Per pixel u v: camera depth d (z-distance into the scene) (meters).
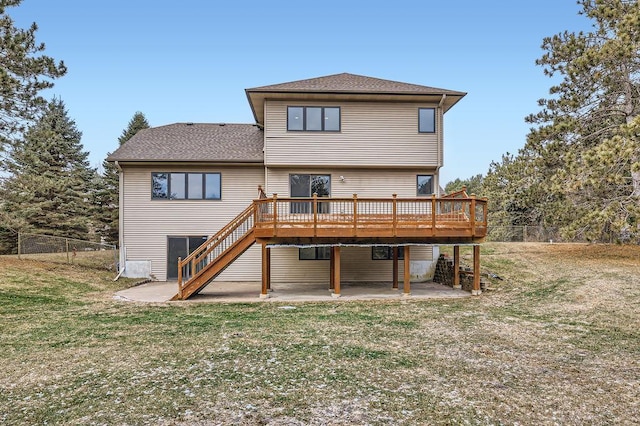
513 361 6.64
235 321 9.70
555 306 10.88
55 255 17.67
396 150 16.41
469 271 14.59
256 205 13.16
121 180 17.36
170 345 7.55
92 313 10.59
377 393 5.29
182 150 18.02
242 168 17.59
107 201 32.59
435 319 9.85
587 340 7.81
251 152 17.91
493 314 10.34
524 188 18.86
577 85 16.23
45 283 13.70
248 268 17.47
